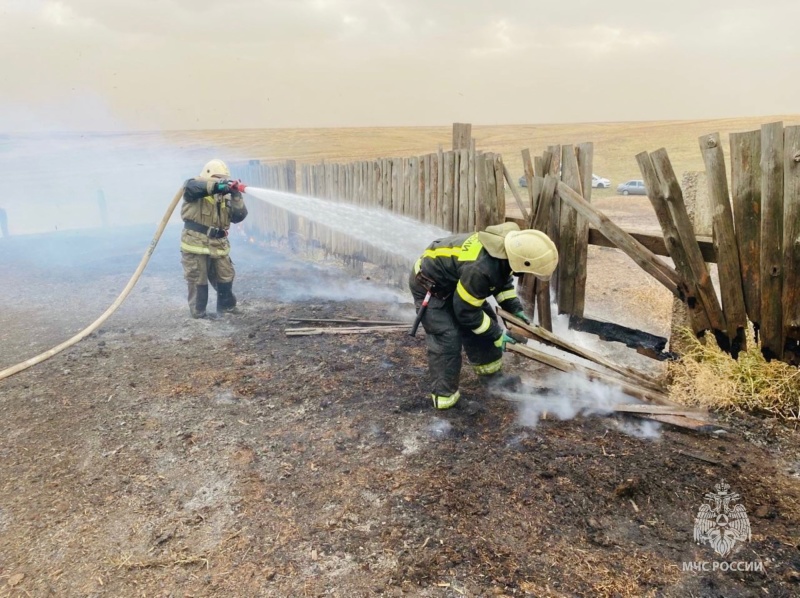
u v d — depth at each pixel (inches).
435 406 150.4
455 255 135.9
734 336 148.6
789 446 125.1
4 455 137.9
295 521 108.1
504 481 116.0
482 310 136.7
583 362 177.6
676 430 133.9
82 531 108.5
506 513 106.5
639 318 235.8
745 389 139.3
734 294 144.7
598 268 321.4
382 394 162.9
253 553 100.0
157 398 168.2
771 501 106.3
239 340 221.3
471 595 87.7
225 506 114.3
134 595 91.7
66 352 212.8
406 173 270.1
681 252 151.8
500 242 125.3
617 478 114.3
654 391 152.9
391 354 195.5
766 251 135.1
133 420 154.2
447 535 101.4
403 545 99.6
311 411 154.9
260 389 171.6
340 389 168.4
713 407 141.6
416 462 125.6
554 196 178.2
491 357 153.9
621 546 97.2
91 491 121.6
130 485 123.3
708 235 152.7
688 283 153.2
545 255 122.5
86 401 167.5
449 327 142.7
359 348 203.5
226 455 133.9
